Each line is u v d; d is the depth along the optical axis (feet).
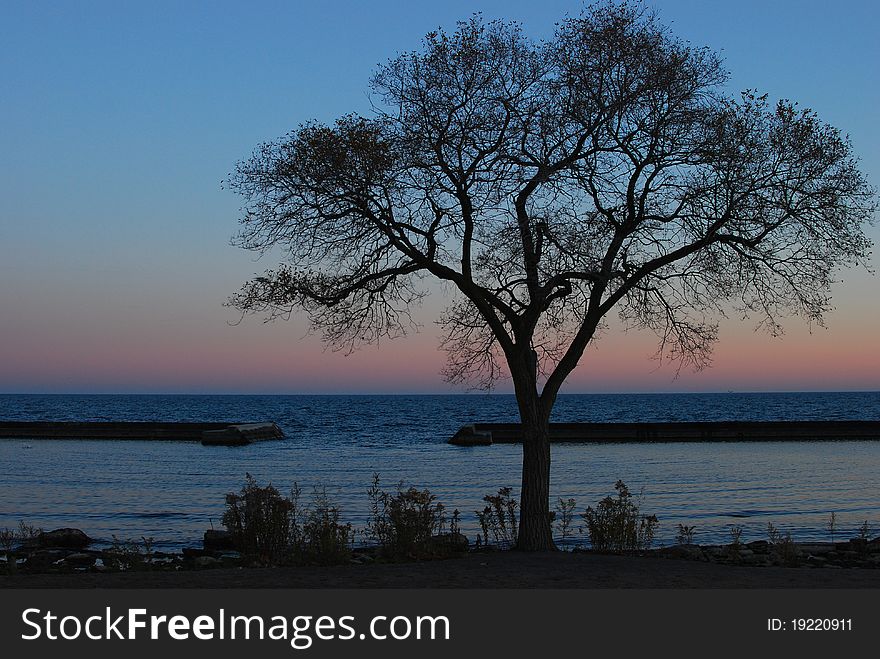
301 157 50.80
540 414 56.44
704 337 58.39
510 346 56.13
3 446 229.66
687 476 142.72
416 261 54.08
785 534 81.71
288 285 53.98
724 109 53.42
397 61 53.11
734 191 52.80
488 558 50.88
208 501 111.75
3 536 71.56
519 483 133.80
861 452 197.98
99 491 123.03
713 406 587.68
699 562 51.47
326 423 367.86
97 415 451.12
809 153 51.52
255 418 416.46
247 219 53.11
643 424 244.63
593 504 106.22
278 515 56.18
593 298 55.36
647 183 54.70
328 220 53.47
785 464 165.99
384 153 50.72
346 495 115.85
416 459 187.01
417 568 46.34
